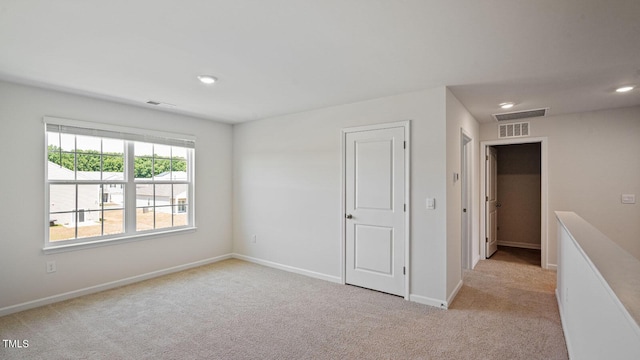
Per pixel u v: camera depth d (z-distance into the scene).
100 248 3.67
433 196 3.21
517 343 2.45
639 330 0.76
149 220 4.20
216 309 3.12
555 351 2.33
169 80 2.99
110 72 2.77
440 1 1.67
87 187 3.62
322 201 4.09
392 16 1.83
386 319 2.89
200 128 4.75
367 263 3.69
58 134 3.39
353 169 3.80
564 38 2.09
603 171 4.10
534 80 2.95
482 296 3.45
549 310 3.07
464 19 1.86
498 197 6.18
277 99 3.67
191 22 1.90
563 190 4.35
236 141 5.18
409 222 3.34
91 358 2.26
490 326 2.74
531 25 1.92
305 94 3.45
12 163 3.06
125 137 3.88
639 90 3.21
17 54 2.37
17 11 1.76
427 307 3.16
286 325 2.78
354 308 3.14
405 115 3.40
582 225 2.41
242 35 2.08
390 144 3.50
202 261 4.76
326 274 4.04
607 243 1.75
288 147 4.46
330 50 2.31
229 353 2.34
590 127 4.17
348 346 2.43
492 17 1.83
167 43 2.20
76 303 3.28
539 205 5.85
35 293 3.19
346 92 3.38
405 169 3.38
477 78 2.90
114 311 3.08
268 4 1.70
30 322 2.84
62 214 3.43
